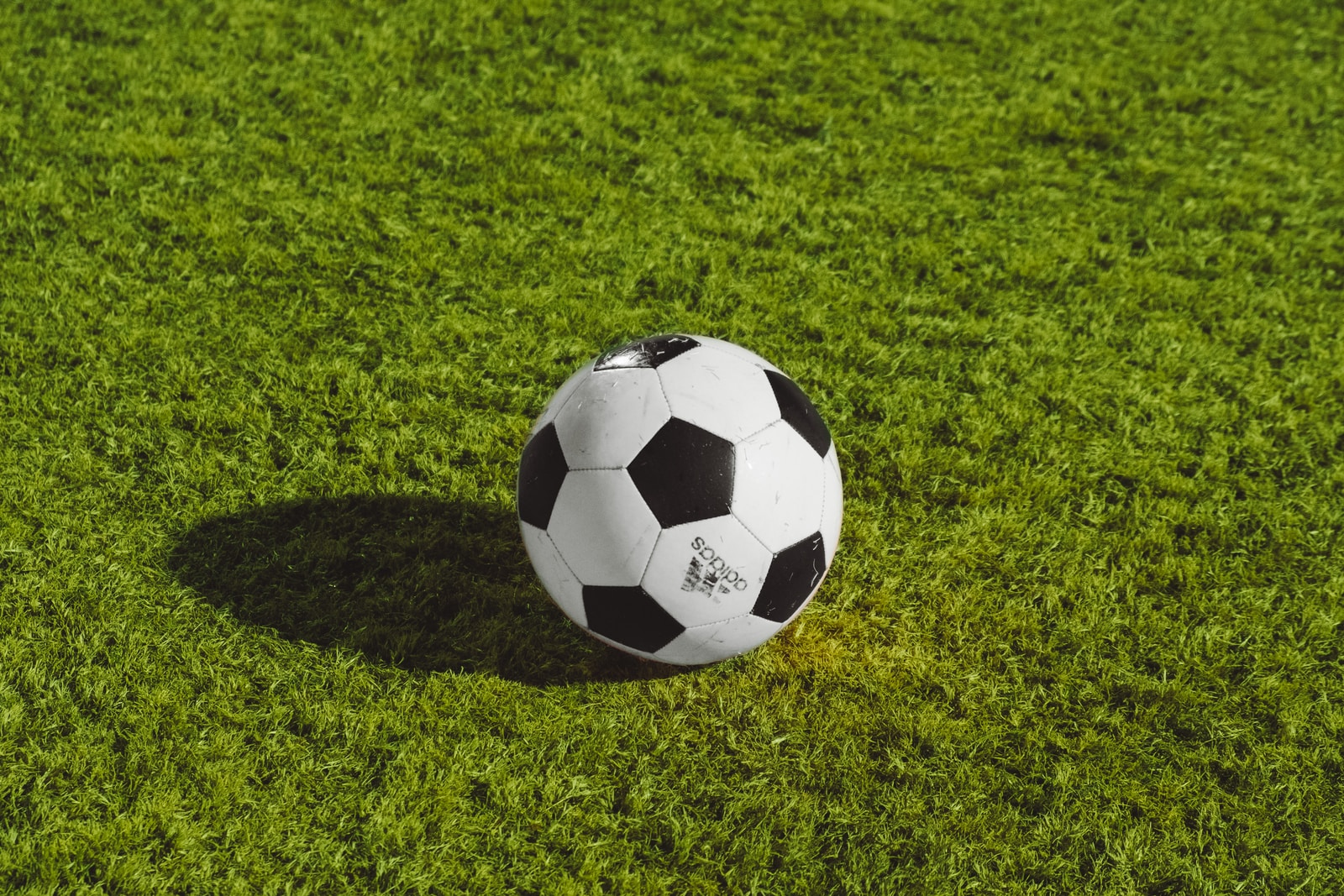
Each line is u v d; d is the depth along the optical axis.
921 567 3.35
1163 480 3.66
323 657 2.97
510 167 5.07
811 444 2.55
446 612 3.16
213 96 5.37
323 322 4.15
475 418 3.77
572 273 4.49
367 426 3.72
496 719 2.85
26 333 3.98
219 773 2.66
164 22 5.91
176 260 4.36
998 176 5.24
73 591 3.09
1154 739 2.90
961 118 5.68
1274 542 3.48
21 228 4.46
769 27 6.34
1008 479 3.64
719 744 2.85
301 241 4.52
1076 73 6.12
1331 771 2.83
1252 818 2.72
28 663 2.90
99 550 3.22
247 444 3.62
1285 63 6.31
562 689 2.95
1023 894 2.56
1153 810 2.72
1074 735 2.92
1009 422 3.89
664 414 2.39
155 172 4.84
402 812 2.63
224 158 4.97
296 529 3.34
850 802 2.73
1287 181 5.31
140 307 4.12
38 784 2.61
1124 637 3.16
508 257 4.54
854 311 4.39
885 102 5.77
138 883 2.44
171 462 3.52
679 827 2.63
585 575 2.51
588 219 4.77
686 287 4.46
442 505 3.46
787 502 2.44
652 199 4.95
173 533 3.29
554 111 5.50
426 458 3.58
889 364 4.11
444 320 4.16
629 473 2.37
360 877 2.51
